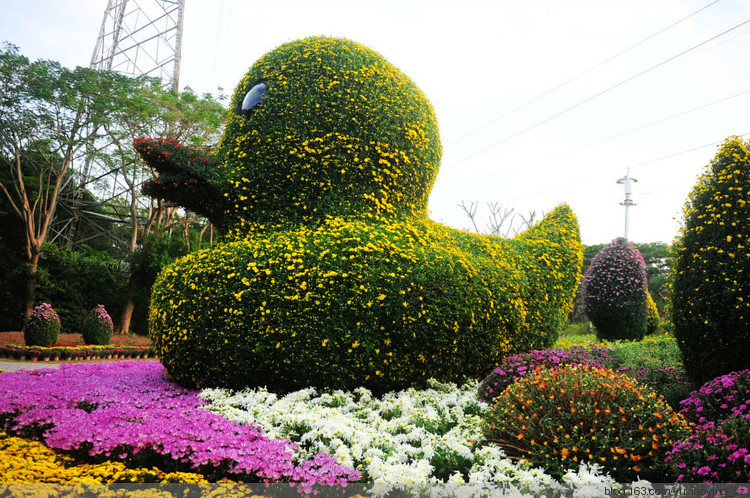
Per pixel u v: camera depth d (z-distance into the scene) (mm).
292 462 3729
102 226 29531
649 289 29578
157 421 4285
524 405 4051
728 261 5340
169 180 6648
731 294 5254
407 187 7148
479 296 6410
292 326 5543
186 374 6020
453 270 6250
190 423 4324
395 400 5426
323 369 5582
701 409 4367
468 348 6402
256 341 5574
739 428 3244
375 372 5758
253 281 5672
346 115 6727
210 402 5398
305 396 5320
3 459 3572
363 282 5676
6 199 23078
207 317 5715
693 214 5844
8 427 4527
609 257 13852
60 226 27719
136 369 8016
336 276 5656
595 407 3785
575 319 28188
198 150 6883
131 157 24266
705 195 5777
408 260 5988
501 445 3977
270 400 5211
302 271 5676
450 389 6094
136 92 23516
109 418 4438
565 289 8461
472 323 6266
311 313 5574
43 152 24141
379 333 5715
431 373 6113
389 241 6074
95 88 22219
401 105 7047
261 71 7176
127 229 29562
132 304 22062
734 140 5719
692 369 5711
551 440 3689
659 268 33000
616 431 3660
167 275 6383
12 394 5090
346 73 6887
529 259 8141
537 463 3621
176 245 22297
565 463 3521
